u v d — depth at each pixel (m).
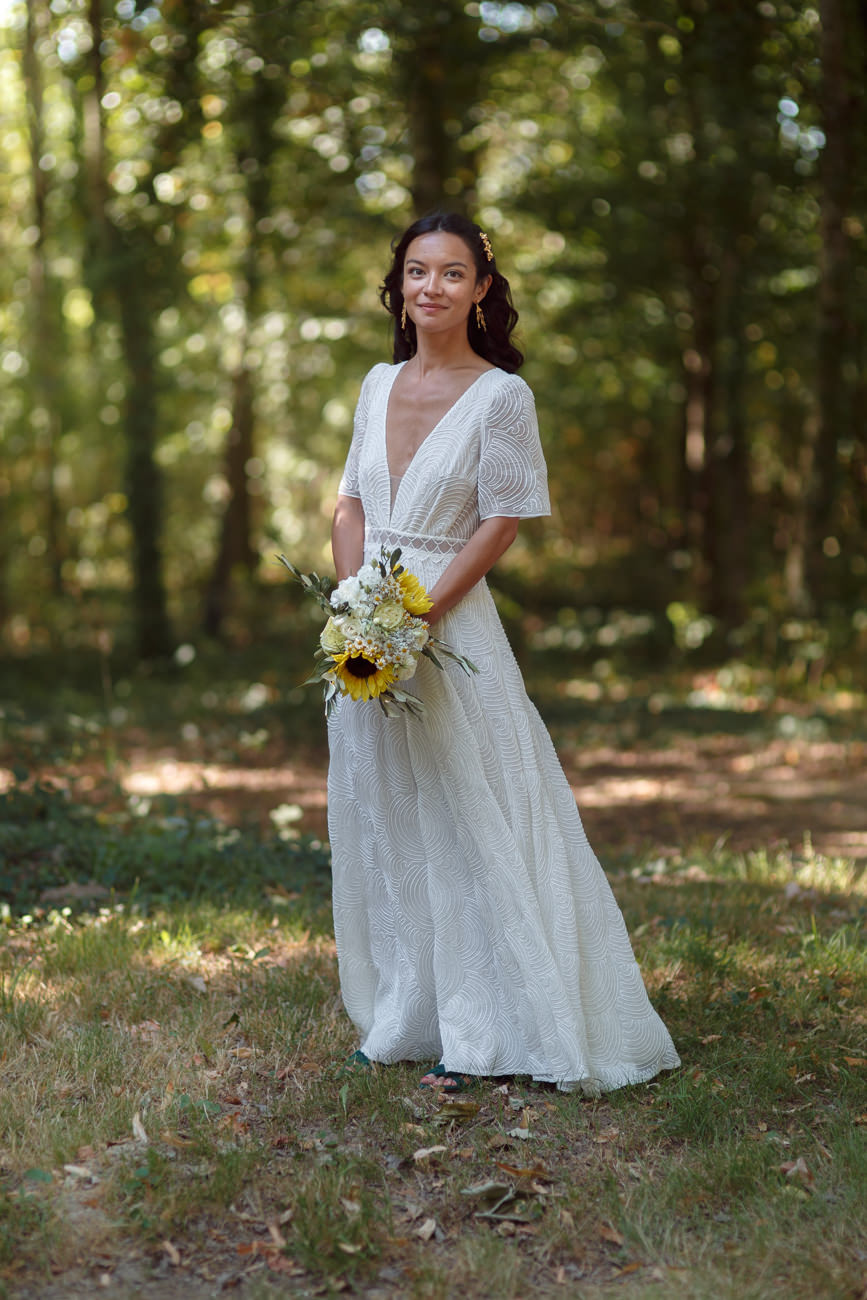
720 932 4.57
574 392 18.94
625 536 29.27
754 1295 2.32
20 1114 2.90
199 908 4.65
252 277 15.58
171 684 13.36
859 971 4.05
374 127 12.62
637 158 14.14
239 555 18.55
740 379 14.91
